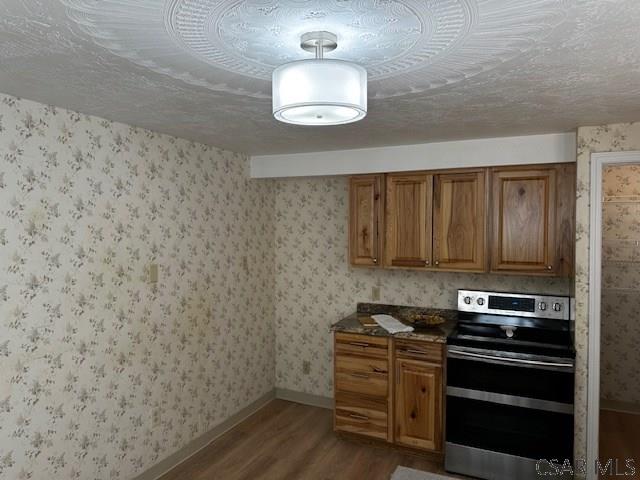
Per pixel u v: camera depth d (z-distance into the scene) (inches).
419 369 125.8
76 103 86.9
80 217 95.6
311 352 167.2
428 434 125.4
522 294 129.7
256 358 160.9
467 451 117.2
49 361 90.2
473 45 56.5
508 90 76.6
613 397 159.2
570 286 127.0
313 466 123.8
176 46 57.2
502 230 124.6
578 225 108.3
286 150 141.7
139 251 110.5
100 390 101.3
